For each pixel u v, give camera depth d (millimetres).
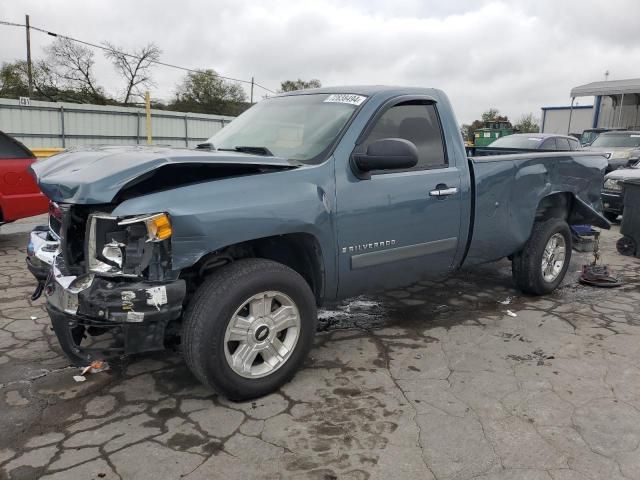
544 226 5191
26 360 3754
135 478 2545
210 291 3020
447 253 4277
